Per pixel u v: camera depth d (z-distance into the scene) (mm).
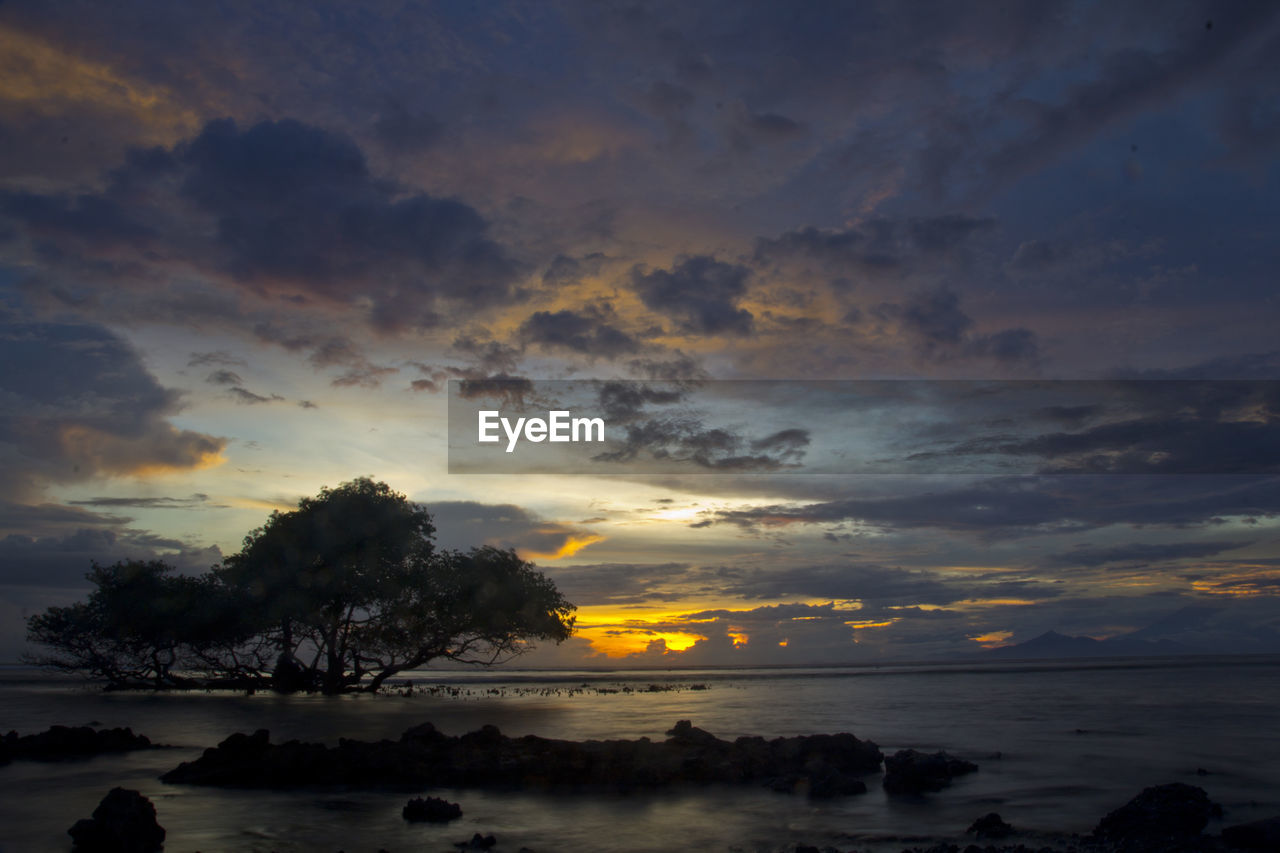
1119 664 137500
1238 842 10609
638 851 10797
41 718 30750
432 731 18766
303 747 16984
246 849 10898
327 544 48469
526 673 138125
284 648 51000
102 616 48656
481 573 50719
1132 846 10734
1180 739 22969
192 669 51969
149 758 19609
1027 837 11492
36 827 12289
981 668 128250
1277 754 19750
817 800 14391
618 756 16828
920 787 15305
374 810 13492
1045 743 22141
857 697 45375
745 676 98125
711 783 15953
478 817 12969
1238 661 150375
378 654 51781
